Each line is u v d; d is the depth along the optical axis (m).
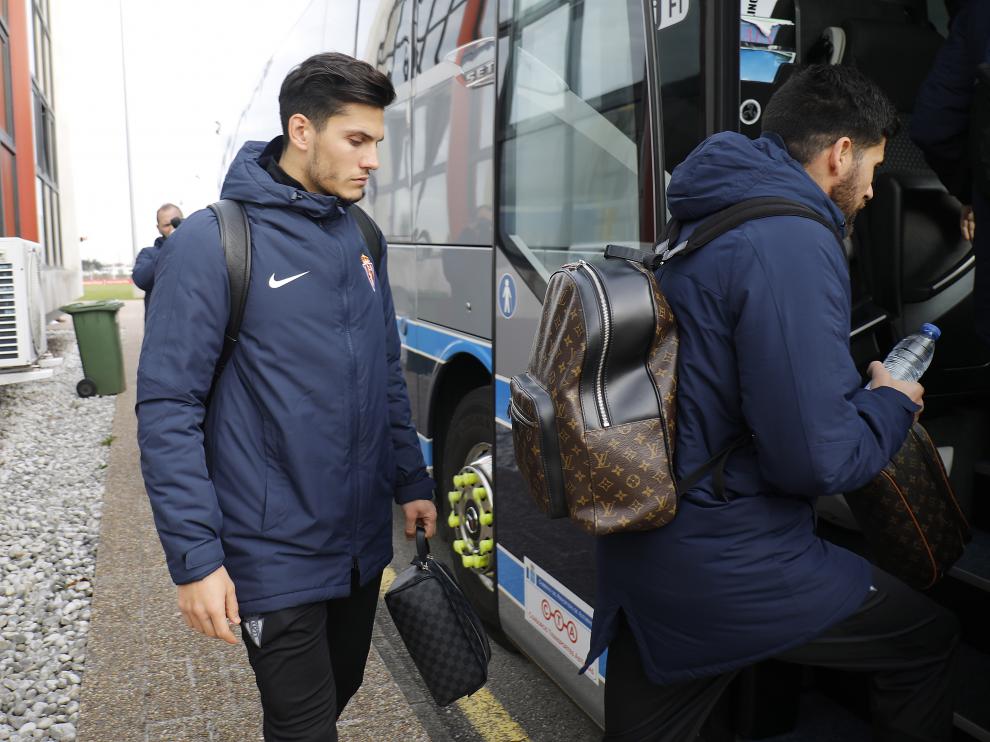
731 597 1.55
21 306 8.03
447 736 2.80
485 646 2.02
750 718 2.41
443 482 3.94
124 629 3.53
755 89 2.87
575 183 2.61
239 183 1.72
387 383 2.02
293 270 1.71
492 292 3.19
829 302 1.45
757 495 1.56
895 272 2.87
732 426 1.56
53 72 19.48
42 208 15.60
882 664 1.68
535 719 2.91
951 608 2.48
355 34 5.23
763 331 1.45
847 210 1.66
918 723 1.69
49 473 6.00
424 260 4.03
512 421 1.70
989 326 2.41
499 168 3.17
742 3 3.03
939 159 2.56
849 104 1.57
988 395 3.05
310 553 1.75
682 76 2.12
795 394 1.43
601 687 2.45
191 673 3.15
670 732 1.75
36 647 3.40
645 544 1.62
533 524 2.82
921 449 1.94
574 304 1.56
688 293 1.56
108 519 4.93
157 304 1.67
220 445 1.72
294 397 1.71
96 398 9.01
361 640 2.03
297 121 1.71
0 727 2.82
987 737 2.00
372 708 2.91
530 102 2.92
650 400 1.55
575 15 2.61
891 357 1.69
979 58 2.33
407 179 4.25
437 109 3.84
